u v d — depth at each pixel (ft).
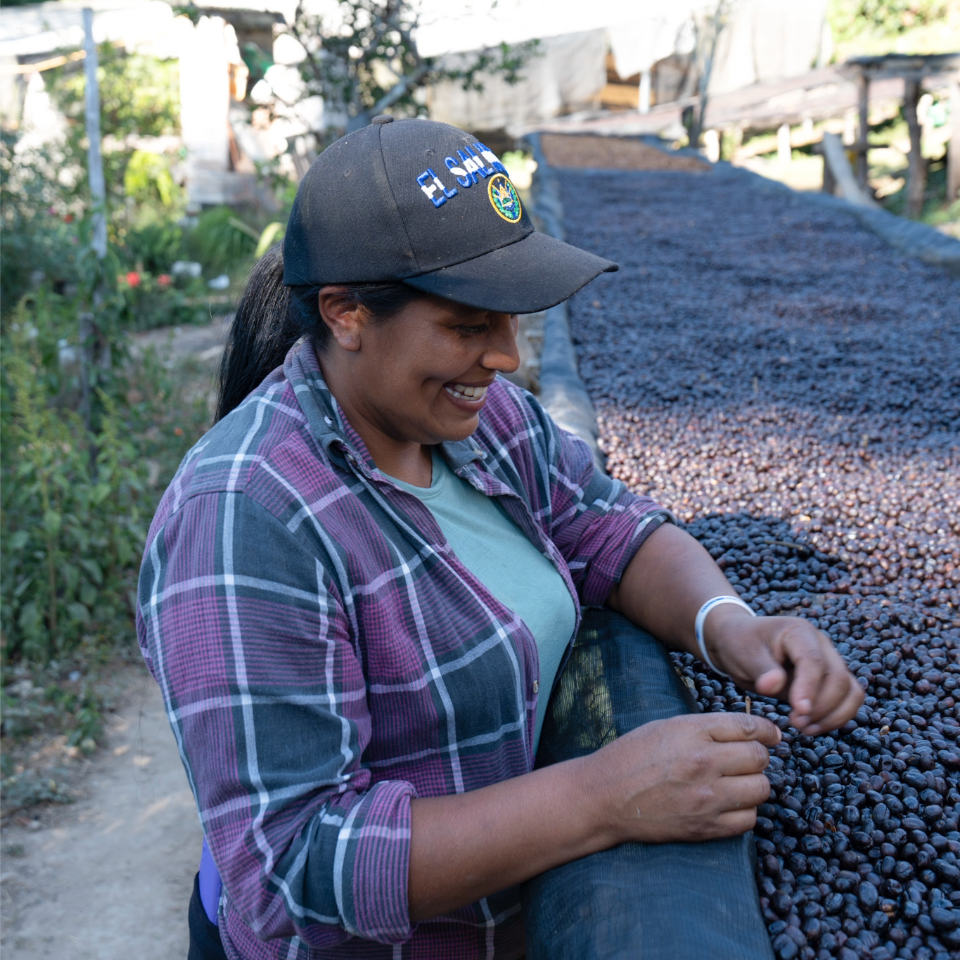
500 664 3.87
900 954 3.54
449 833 3.34
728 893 3.40
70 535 13.61
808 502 8.05
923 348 13.17
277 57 26.71
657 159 38.01
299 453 3.58
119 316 17.46
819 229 22.61
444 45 28.04
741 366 12.42
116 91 34.45
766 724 3.65
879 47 51.72
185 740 3.34
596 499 5.09
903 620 6.02
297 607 3.36
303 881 3.21
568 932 3.32
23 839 10.11
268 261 4.22
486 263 3.39
